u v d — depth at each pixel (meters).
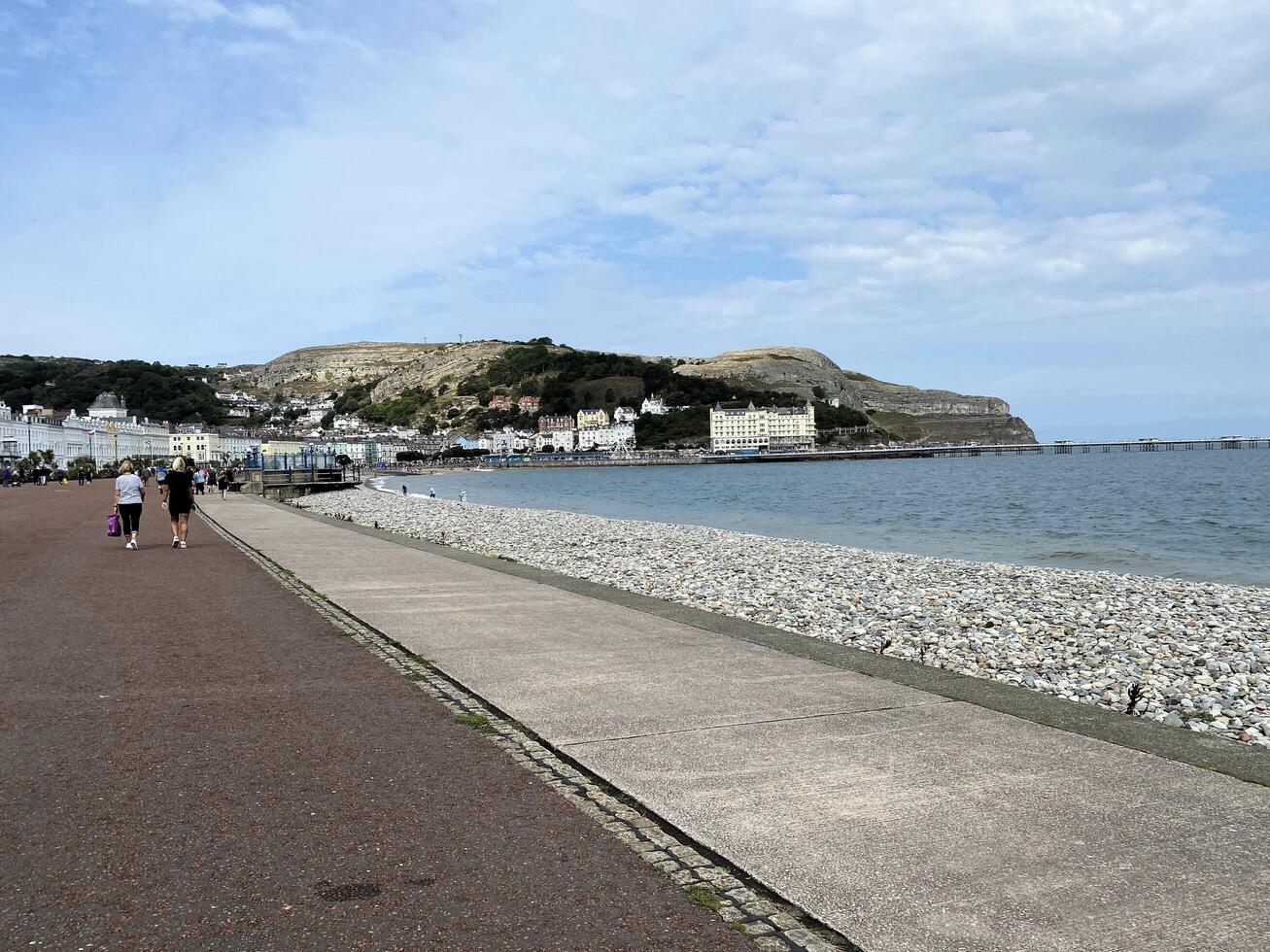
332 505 51.06
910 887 3.90
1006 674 10.04
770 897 3.90
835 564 21.08
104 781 5.29
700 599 15.23
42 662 8.50
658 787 5.09
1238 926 3.59
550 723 6.38
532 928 3.64
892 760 5.50
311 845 4.41
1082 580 18.73
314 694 7.33
